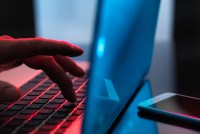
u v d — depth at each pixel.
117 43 0.54
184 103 0.65
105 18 0.46
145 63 0.82
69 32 2.44
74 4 2.42
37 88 0.74
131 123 0.59
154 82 0.85
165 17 2.29
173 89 0.79
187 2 1.68
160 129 0.57
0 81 0.60
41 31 2.36
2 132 0.52
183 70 0.96
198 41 1.36
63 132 0.52
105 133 0.51
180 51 1.20
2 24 1.89
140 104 0.64
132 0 0.61
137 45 0.71
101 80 0.47
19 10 1.89
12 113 0.59
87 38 2.38
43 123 0.55
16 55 0.62
